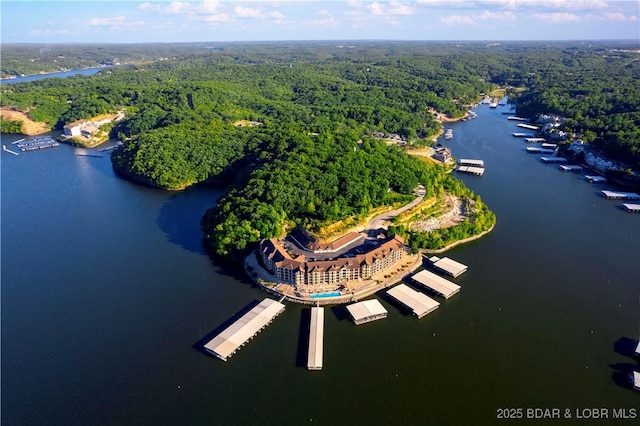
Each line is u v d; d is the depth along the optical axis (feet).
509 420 577.02
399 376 644.69
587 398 610.24
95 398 609.83
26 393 616.80
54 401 605.31
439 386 629.10
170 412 588.50
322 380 637.30
